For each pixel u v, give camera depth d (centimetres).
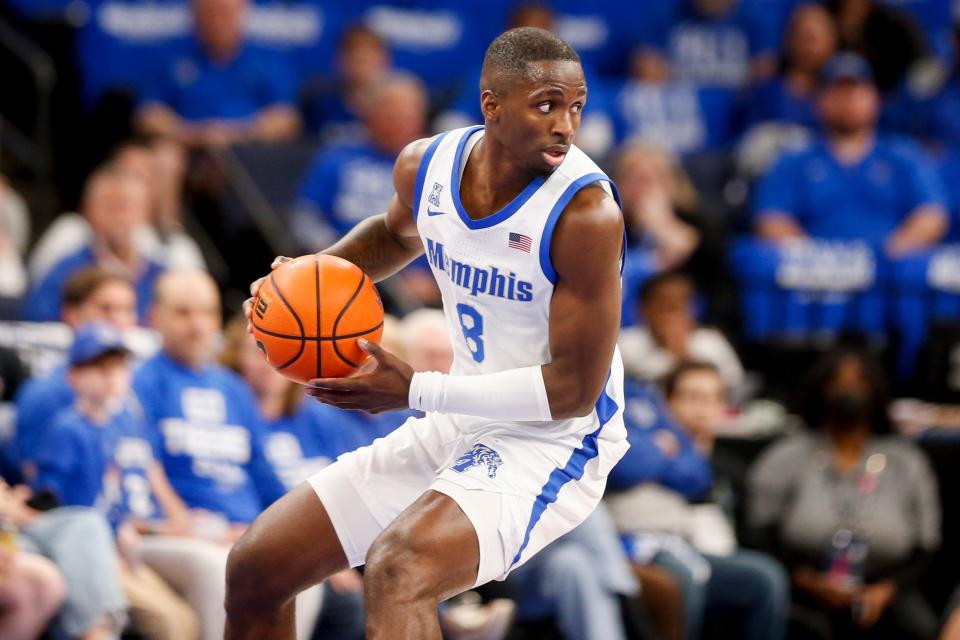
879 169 2044
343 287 784
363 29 2236
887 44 2522
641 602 1388
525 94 732
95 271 1378
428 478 831
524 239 759
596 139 2242
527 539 781
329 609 1302
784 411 1764
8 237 1769
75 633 1116
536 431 797
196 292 1306
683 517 1455
